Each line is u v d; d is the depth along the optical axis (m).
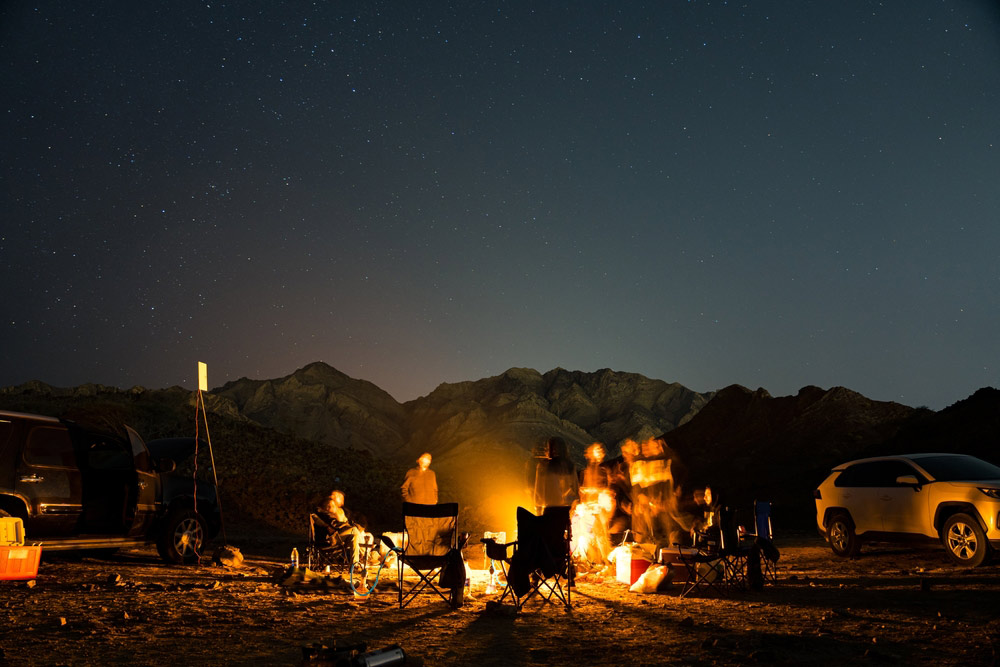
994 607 7.68
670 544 10.64
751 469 36.34
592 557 11.18
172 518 12.02
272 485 27.84
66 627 6.47
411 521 8.30
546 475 9.98
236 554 12.39
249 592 8.91
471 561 12.84
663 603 8.36
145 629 6.52
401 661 5.25
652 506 12.67
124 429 11.38
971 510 11.48
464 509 32.09
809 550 15.61
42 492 9.92
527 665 5.52
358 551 9.93
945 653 5.71
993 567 11.16
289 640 6.24
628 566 9.82
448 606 8.17
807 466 35.03
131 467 11.05
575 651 5.96
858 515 13.35
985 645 5.85
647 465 12.87
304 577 9.45
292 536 21.16
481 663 5.57
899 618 7.21
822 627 6.75
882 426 37.66
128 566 11.56
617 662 5.59
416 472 11.38
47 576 9.88
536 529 8.06
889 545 15.63
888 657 5.54
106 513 10.73
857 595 8.87
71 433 10.52
